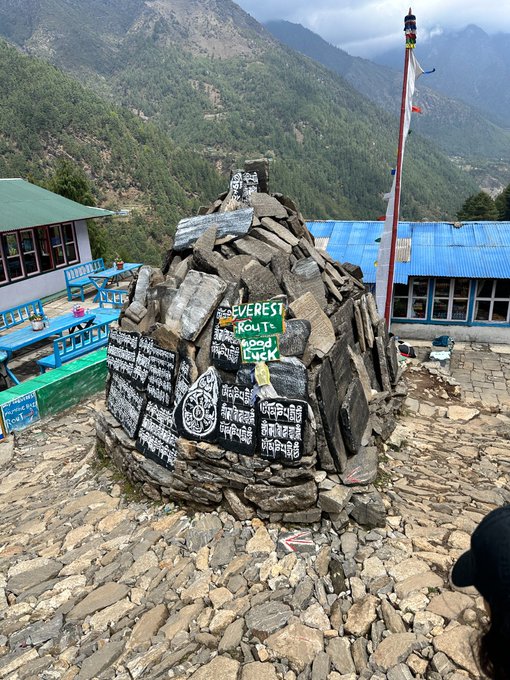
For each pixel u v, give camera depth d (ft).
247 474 18.48
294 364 18.12
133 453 23.04
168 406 21.22
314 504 17.99
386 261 39.40
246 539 17.81
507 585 4.51
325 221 67.15
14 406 34.40
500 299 54.80
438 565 15.56
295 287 21.02
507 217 161.27
